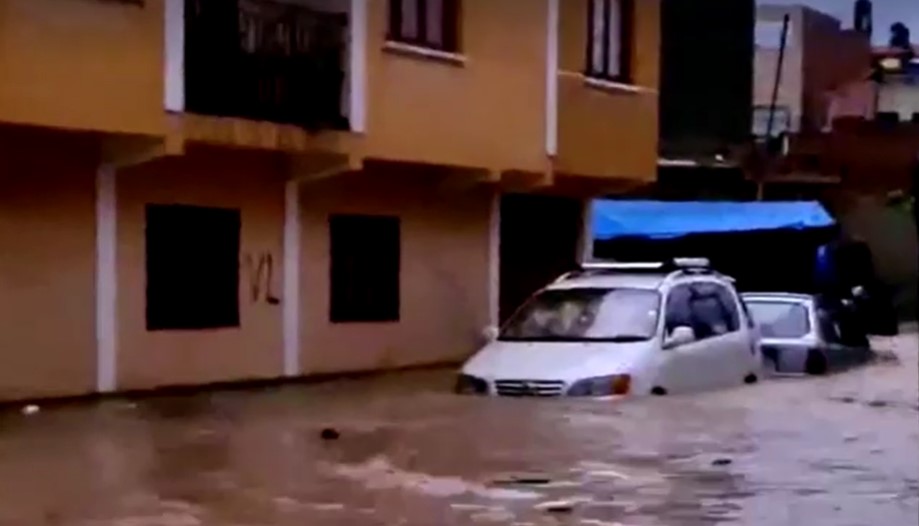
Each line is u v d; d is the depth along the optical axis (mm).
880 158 41188
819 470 13117
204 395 19234
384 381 21562
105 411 17172
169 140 18234
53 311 18156
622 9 27078
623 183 27766
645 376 18141
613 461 13430
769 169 38312
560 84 25141
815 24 48875
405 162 22188
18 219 17703
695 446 14492
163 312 19797
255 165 21125
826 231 34500
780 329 23250
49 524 10281
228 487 11859
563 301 19484
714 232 33219
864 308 35625
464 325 25438
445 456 13609
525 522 10516
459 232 25297
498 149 23844
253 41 19500
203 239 20453
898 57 51656
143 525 10266
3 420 16203
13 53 16359
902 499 11695
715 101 39875
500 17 23750
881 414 17547
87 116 17203
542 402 17594
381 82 21516
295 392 19703
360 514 10719
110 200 18828
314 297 22203
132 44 17688
